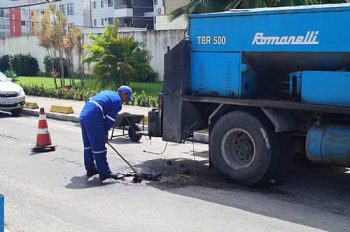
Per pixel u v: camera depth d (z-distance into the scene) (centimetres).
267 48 754
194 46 854
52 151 1051
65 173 856
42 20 3106
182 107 866
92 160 828
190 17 852
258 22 762
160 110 906
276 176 788
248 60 791
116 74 2344
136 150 1079
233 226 594
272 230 581
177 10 1535
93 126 789
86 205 675
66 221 609
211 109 873
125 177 829
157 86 2581
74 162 943
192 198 710
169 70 879
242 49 786
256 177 762
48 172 863
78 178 823
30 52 4162
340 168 906
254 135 761
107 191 744
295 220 618
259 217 628
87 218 621
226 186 780
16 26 9662
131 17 7762
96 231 575
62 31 2758
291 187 777
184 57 859
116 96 812
